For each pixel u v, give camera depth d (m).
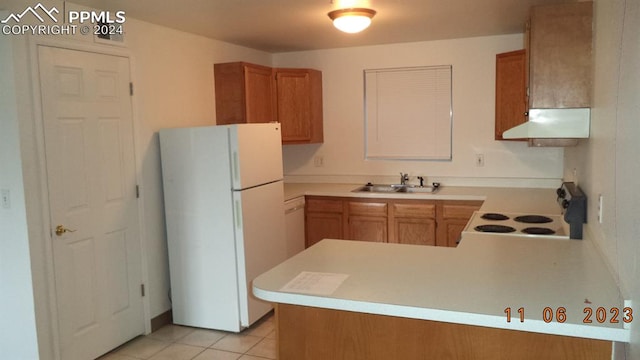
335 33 4.39
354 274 2.08
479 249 2.45
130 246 3.61
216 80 4.54
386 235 4.73
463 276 2.01
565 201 2.76
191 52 4.23
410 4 3.36
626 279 1.58
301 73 5.05
